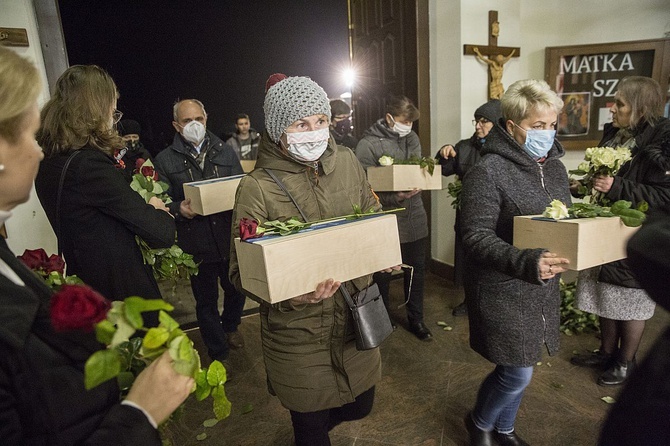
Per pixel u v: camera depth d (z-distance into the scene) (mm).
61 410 583
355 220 1231
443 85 3355
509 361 1431
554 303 1474
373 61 3973
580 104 3566
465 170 2758
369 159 2668
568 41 3600
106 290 1410
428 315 3014
